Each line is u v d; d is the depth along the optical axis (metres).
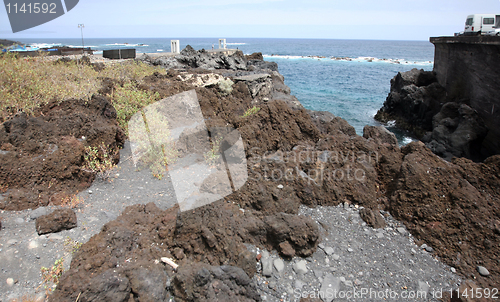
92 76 8.72
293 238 4.18
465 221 4.65
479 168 5.42
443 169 5.32
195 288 3.35
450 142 15.44
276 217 4.39
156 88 9.15
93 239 3.87
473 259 4.29
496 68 15.22
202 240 3.96
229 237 4.03
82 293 3.14
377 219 5.01
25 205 4.41
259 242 4.31
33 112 5.78
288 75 46.59
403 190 5.29
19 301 3.15
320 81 40.34
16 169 4.64
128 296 3.33
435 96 20.03
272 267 4.00
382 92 32.75
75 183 5.03
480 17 19.73
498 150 15.27
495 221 4.55
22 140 4.97
